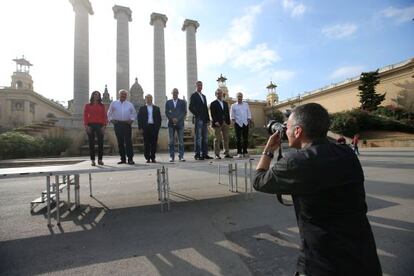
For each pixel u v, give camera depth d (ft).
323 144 5.32
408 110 118.42
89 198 23.08
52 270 10.64
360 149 94.07
